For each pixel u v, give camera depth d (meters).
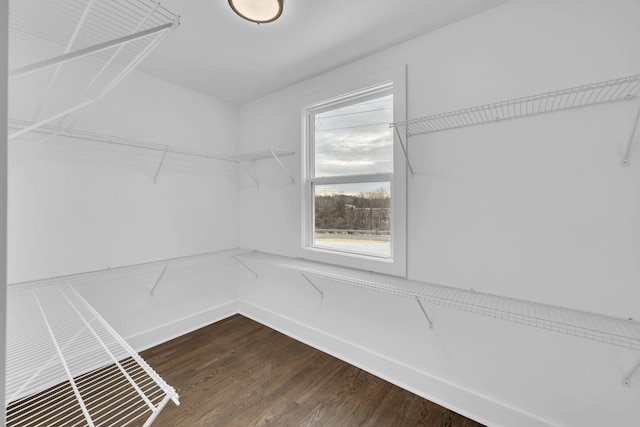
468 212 1.52
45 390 1.64
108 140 1.93
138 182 2.13
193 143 2.48
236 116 2.84
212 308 2.68
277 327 2.54
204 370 1.91
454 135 1.56
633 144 1.12
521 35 1.35
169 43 1.75
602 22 1.17
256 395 1.67
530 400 1.36
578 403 1.25
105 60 1.93
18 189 1.62
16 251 1.62
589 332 1.10
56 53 1.68
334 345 2.12
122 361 1.98
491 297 1.42
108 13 1.42
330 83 2.12
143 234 2.17
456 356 1.57
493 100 1.43
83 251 1.87
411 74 1.71
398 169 1.75
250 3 1.34
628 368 1.15
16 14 1.42
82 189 1.86
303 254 2.33
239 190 2.88
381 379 1.85
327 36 1.68
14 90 1.59
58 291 1.79
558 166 1.27
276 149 2.27
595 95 1.18
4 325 0.35
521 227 1.37
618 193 1.16
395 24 1.56
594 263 1.21
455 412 1.56
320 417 1.51
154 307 2.26
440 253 1.62
